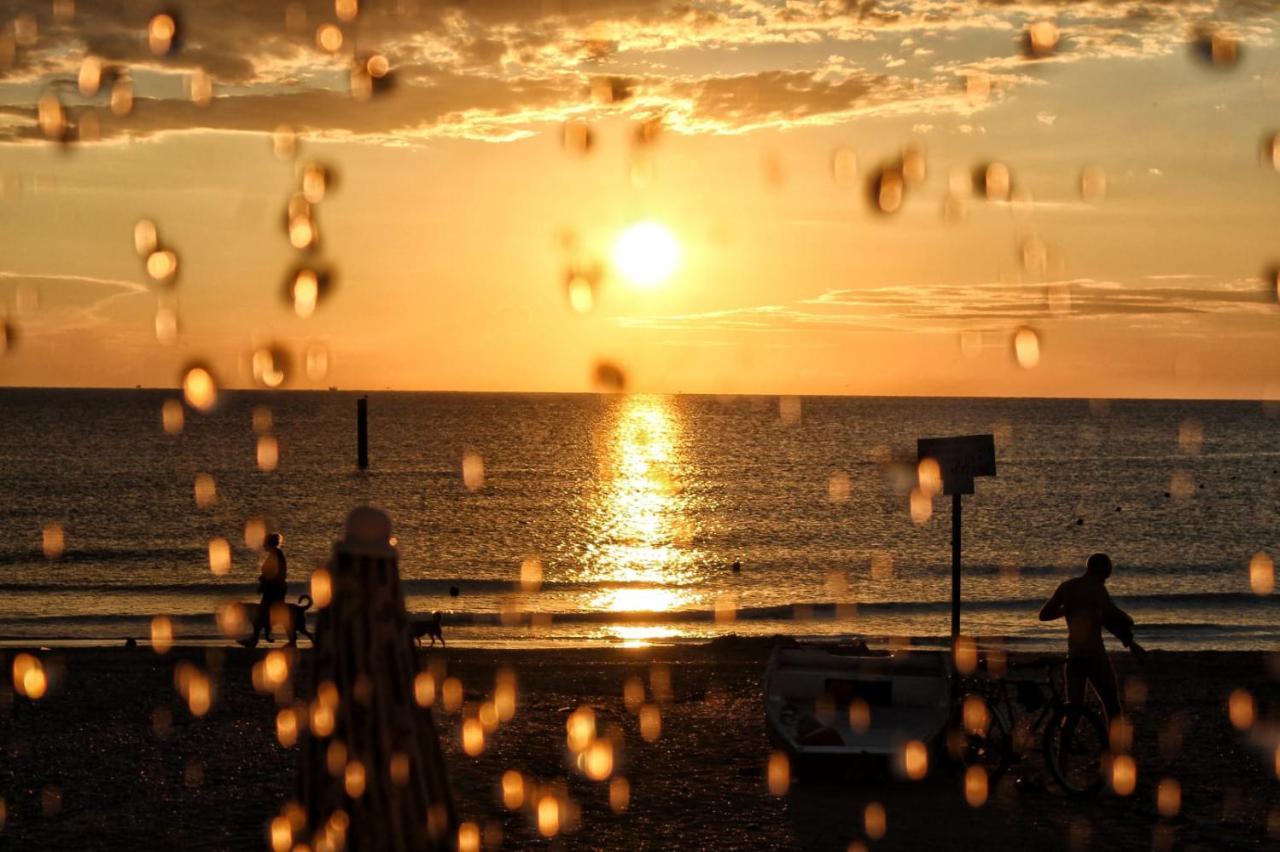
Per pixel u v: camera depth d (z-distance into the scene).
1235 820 9.24
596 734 12.62
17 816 9.36
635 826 9.05
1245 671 17.28
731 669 17.20
